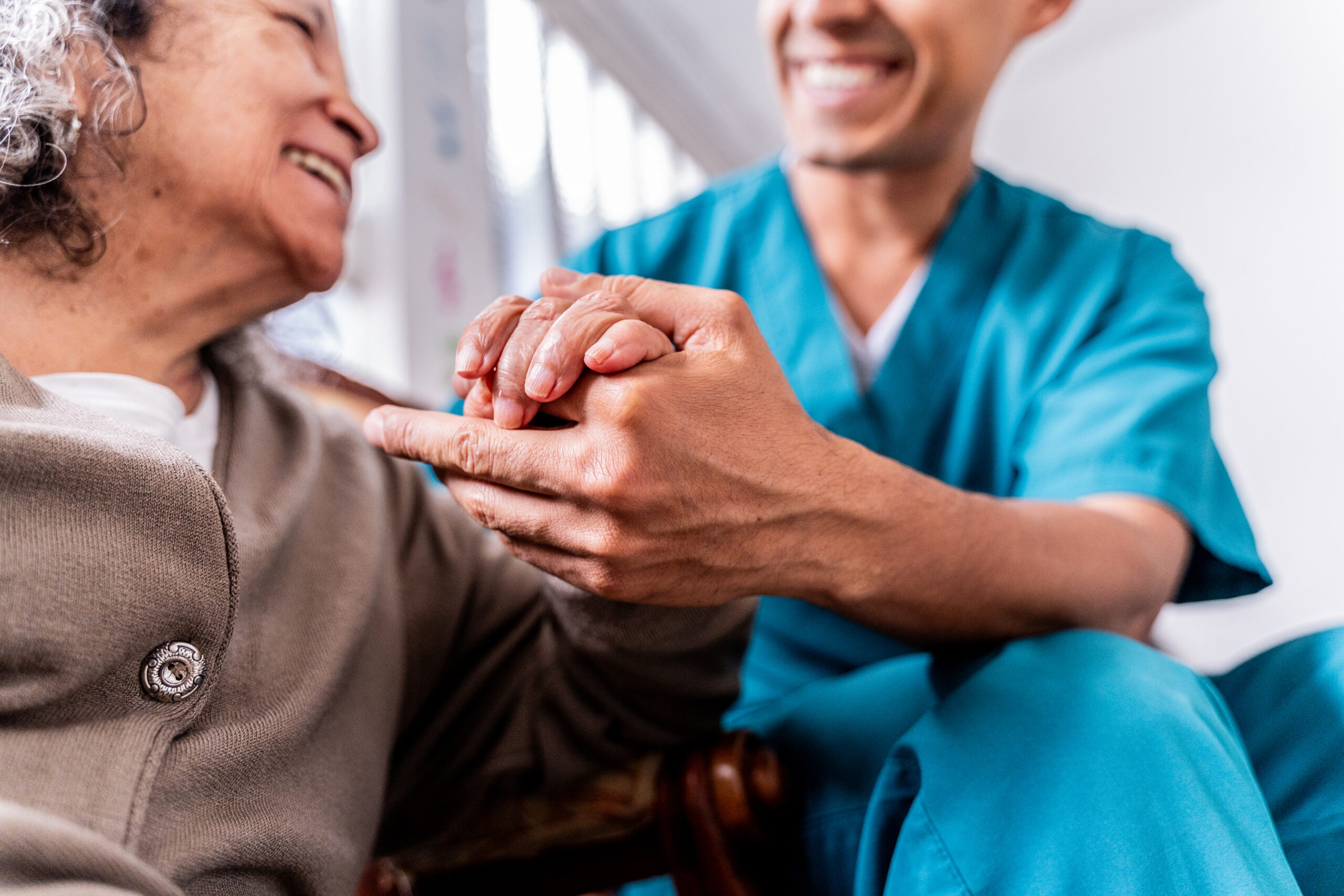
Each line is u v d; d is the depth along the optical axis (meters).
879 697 0.68
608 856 0.69
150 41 0.54
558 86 2.45
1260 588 0.80
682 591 0.53
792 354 0.98
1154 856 0.44
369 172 1.77
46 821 0.34
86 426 0.47
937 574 0.57
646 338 0.48
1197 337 0.90
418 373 1.71
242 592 0.54
